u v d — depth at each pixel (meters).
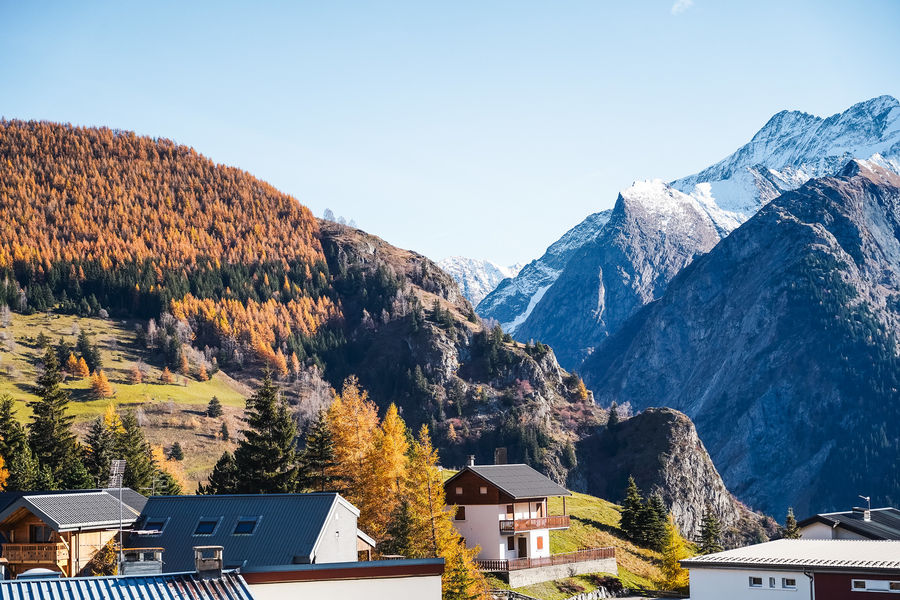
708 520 144.00
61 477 106.88
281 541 59.56
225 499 64.06
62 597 35.03
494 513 98.56
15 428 114.50
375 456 88.88
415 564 44.56
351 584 43.78
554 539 121.12
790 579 62.03
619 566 117.94
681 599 103.44
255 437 92.06
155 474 117.12
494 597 88.88
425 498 80.06
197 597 37.03
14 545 61.00
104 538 62.44
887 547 67.62
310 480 93.25
